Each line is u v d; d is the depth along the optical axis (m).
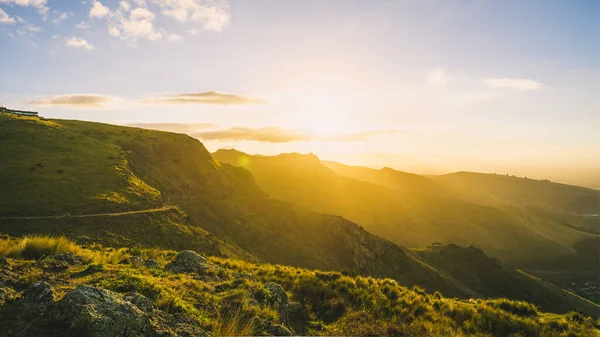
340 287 17.53
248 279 12.24
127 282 8.73
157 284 9.14
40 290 6.84
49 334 5.44
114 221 67.75
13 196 66.56
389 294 18.45
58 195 71.06
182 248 71.38
